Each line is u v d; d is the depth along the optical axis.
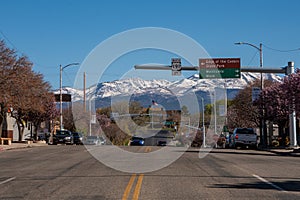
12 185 14.52
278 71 39.78
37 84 50.84
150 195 12.27
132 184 14.45
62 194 12.54
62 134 58.38
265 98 46.00
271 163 23.05
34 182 15.20
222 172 18.17
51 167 20.66
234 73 39.88
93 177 16.45
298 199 11.62
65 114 72.25
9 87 46.19
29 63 48.31
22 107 49.03
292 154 33.34
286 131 50.66
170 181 15.23
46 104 58.66
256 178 16.11
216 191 12.96
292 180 15.53
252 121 61.94
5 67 46.19
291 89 35.97
